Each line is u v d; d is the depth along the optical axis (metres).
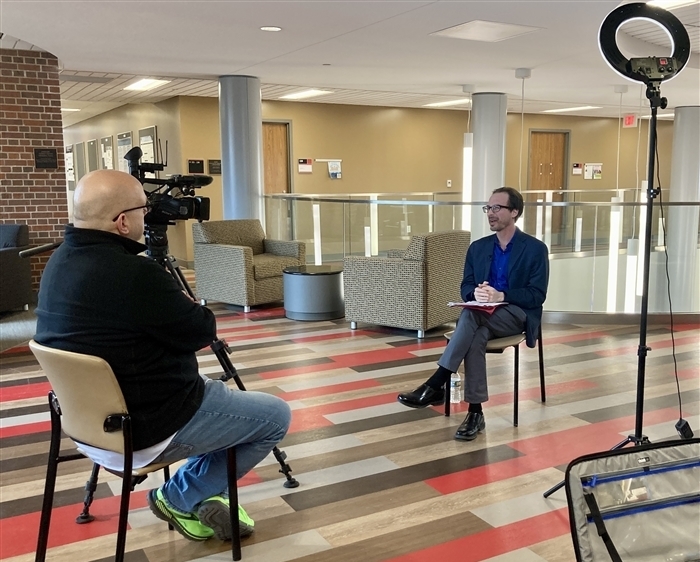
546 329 5.39
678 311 6.04
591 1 4.42
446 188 12.28
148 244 2.14
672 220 6.01
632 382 3.93
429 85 8.55
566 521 2.31
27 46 6.39
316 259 7.64
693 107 10.62
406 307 5.08
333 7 4.51
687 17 5.44
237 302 6.23
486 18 4.87
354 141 11.23
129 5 4.41
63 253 1.76
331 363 4.41
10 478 2.73
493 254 3.38
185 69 7.11
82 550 2.17
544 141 13.22
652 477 1.69
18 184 6.54
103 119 12.86
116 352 1.69
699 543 1.69
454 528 2.27
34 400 3.73
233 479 1.99
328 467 2.79
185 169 9.66
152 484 2.66
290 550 2.14
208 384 1.96
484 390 3.06
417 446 3.00
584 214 6.34
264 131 10.41
